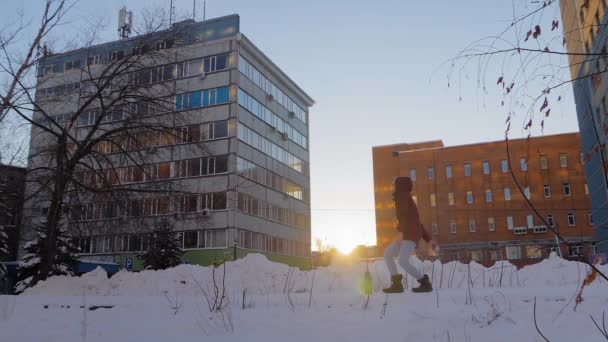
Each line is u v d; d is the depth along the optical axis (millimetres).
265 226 53969
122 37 43938
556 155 66500
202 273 10844
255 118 54531
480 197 69688
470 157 71375
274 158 58094
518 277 8484
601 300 4836
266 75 58219
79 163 19484
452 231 70125
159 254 37438
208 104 51469
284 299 6465
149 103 20984
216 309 5926
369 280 6832
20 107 16250
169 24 22344
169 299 7172
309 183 67375
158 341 4785
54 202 18062
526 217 66750
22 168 18469
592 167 47562
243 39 51875
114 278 11570
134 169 20984
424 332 4445
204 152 22672
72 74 21547
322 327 4801
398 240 6621
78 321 5984
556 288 6332
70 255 29484
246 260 10984
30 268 28797
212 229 47688
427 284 6406
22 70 14938
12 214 19141
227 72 51594
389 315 5059
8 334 5559
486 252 67562
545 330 4215
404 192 6625
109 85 20859
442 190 71812
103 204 19328
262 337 4602
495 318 4605
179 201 20844
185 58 23516
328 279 9258
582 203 64562
